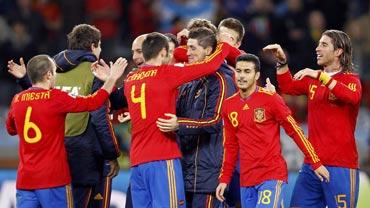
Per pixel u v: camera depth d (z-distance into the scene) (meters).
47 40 60.53
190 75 32.28
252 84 32.19
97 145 34.53
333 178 33.28
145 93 32.41
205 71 32.31
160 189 32.28
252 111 32.00
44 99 32.53
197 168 33.88
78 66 34.50
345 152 33.25
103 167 35.31
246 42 57.59
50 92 32.62
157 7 64.06
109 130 34.00
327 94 33.19
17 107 32.88
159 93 32.31
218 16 61.03
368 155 54.50
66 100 32.47
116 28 62.78
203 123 33.03
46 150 32.69
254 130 32.00
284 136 52.47
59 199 32.97
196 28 33.69
